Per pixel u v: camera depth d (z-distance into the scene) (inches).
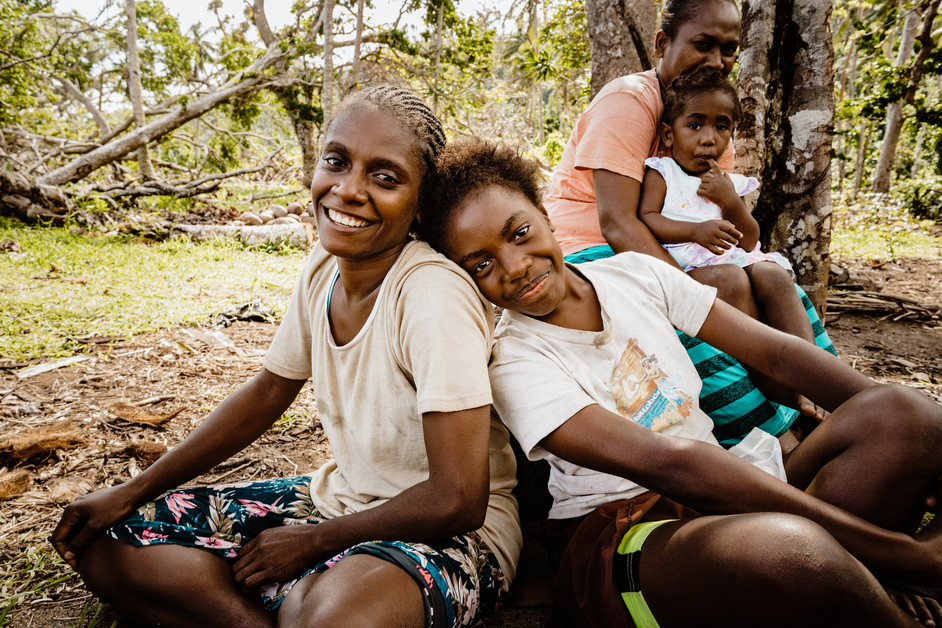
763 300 74.9
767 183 109.3
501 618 60.2
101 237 315.3
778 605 40.3
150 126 543.5
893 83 560.4
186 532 54.8
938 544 47.1
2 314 164.9
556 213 91.7
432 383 49.1
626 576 48.9
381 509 50.8
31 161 616.4
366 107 52.1
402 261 54.0
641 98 83.1
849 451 50.6
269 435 102.3
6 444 90.7
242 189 799.1
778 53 106.0
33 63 699.4
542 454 56.4
